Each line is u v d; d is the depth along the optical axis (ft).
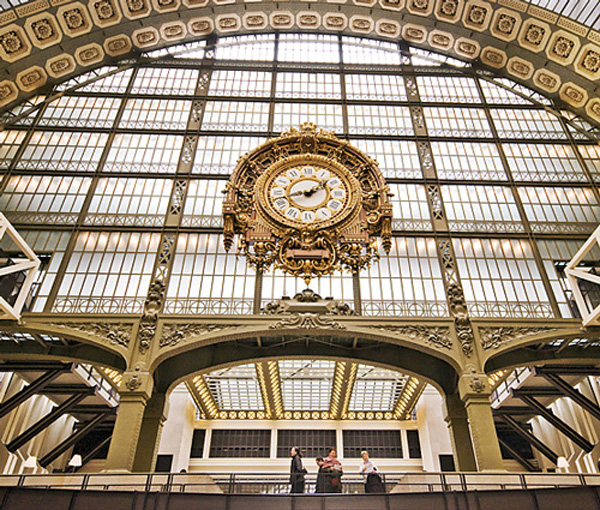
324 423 98.53
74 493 36.68
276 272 59.00
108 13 77.66
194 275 58.39
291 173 47.37
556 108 78.59
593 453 75.15
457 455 53.36
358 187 46.06
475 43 83.15
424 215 65.05
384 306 56.75
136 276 58.18
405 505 37.11
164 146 71.00
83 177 66.85
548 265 60.95
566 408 82.84
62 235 61.11
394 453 95.71
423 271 59.77
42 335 52.90
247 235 43.75
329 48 88.28
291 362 82.02
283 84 80.43
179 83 79.82
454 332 53.57
